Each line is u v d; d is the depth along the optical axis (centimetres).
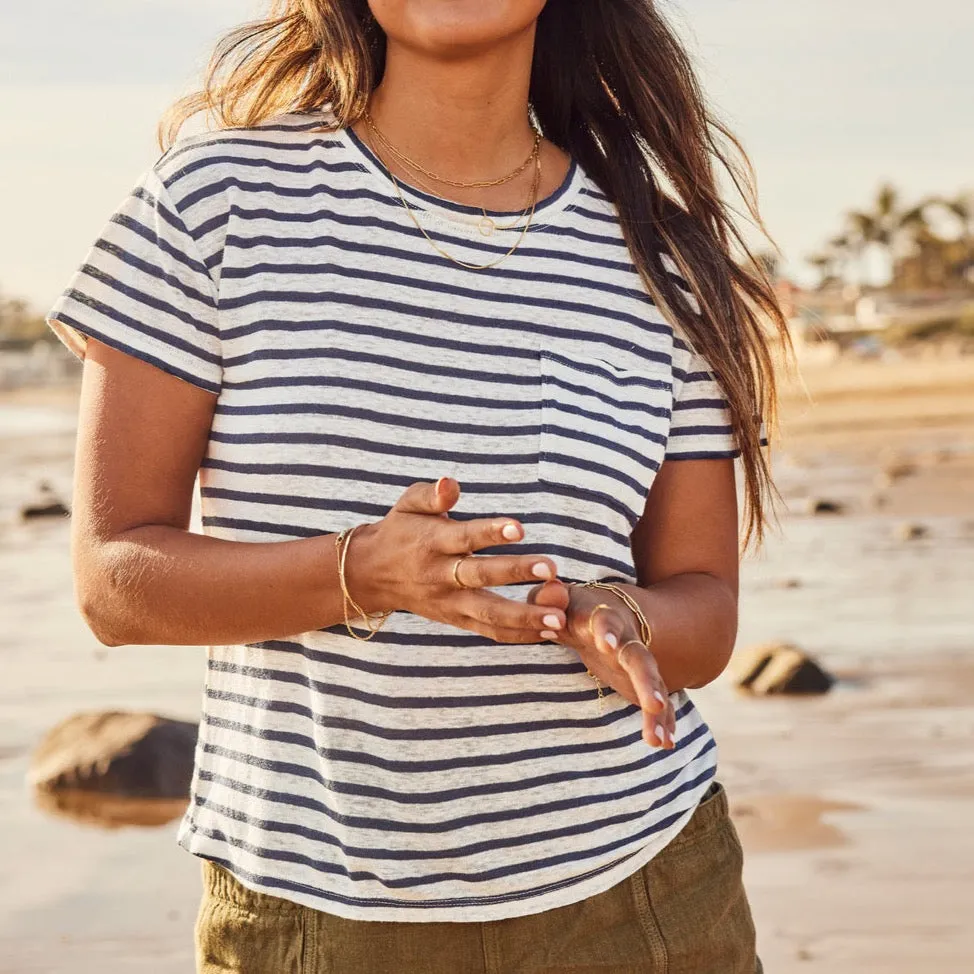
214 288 188
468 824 186
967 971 388
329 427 185
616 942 196
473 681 186
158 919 432
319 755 186
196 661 825
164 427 187
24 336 6191
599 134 230
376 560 172
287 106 229
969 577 1080
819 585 1057
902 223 8069
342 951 185
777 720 657
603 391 203
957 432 2931
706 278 218
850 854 477
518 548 193
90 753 564
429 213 198
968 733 628
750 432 219
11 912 436
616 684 182
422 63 202
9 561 1338
